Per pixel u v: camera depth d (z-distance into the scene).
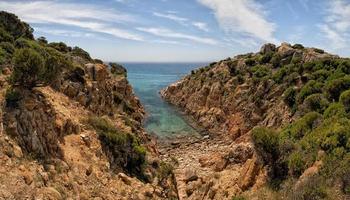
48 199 18.48
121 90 60.38
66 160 23.91
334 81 42.19
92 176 24.55
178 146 53.53
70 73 38.12
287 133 35.03
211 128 65.62
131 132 40.25
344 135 25.59
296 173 26.11
